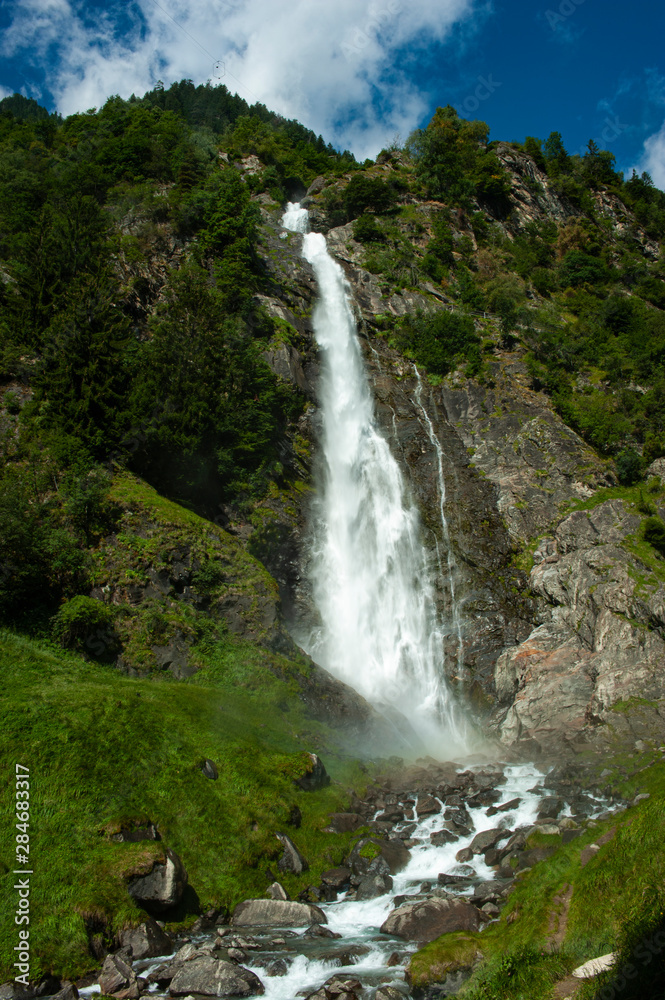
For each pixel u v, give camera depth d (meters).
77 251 39.75
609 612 31.89
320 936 14.68
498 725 33.12
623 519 36.94
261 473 38.00
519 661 33.75
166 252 50.16
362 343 52.91
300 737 25.08
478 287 63.38
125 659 25.38
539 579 37.31
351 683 34.94
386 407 48.53
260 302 49.53
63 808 16.61
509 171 86.38
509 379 49.09
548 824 18.56
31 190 50.38
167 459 34.22
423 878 17.53
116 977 12.86
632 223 90.69
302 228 73.25
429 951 12.29
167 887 15.30
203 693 24.70
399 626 39.09
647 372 53.00
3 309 36.91
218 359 37.22
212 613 29.16
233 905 16.34
